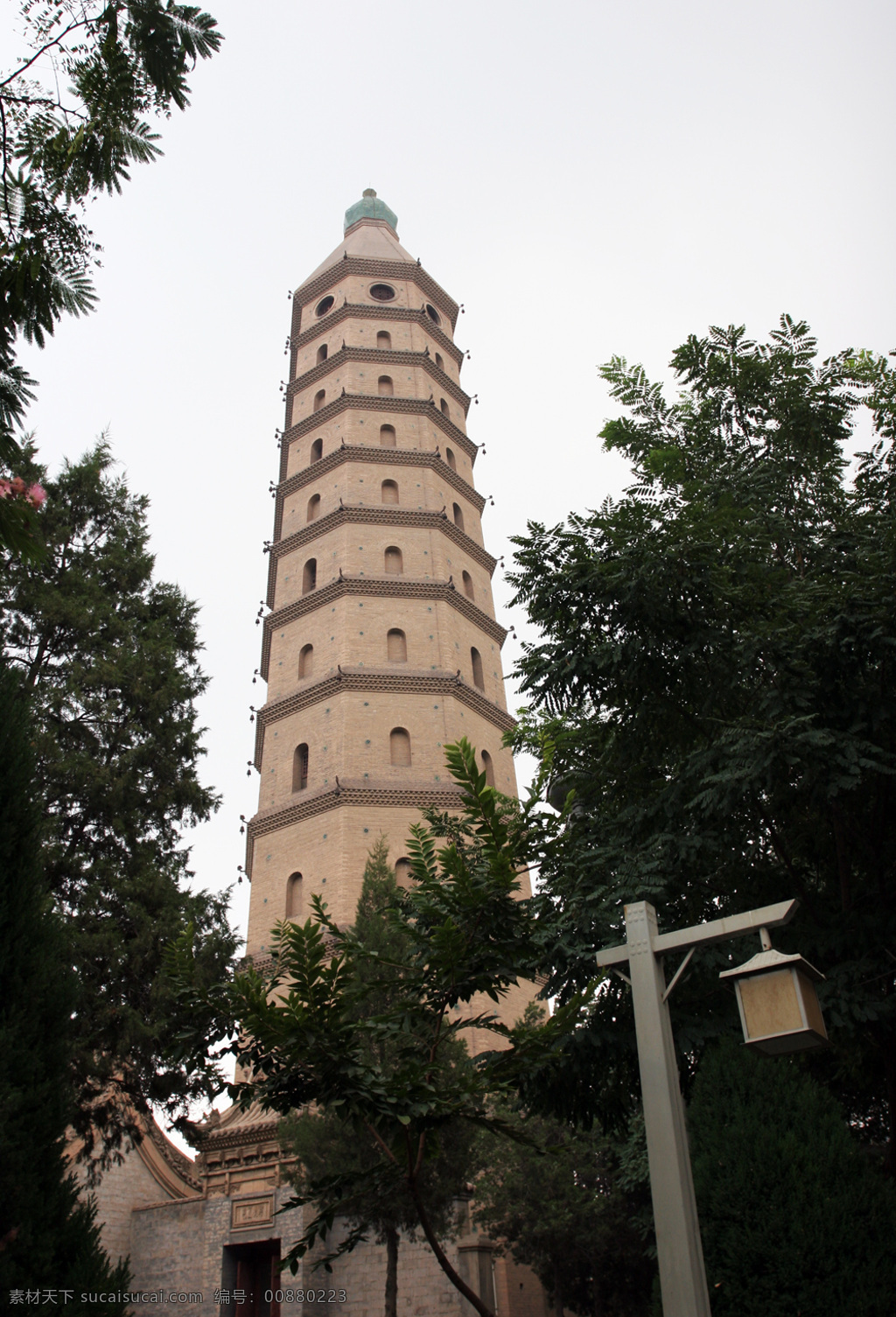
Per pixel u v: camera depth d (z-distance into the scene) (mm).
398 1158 9469
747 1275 10594
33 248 8102
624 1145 24000
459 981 9695
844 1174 11172
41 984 9664
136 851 19984
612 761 17641
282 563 39375
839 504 18500
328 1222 9320
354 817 31234
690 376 20094
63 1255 8930
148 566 23516
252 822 32688
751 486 17891
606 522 16047
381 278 47594
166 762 21219
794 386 19281
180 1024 10133
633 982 9016
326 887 30203
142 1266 27297
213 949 19375
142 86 8078
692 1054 14945
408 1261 24359
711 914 16234
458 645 36625
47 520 22375
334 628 35656
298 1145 20922
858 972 13633
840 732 13984
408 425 41906
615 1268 25688
